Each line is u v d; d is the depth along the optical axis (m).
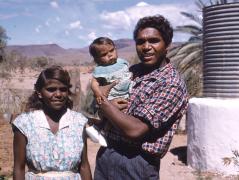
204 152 9.45
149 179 3.65
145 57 3.64
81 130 3.66
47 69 3.62
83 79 33.38
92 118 3.79
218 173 9.16
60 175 3.57
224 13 9.34
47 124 3.57
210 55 9.70
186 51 15.68
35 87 3.64
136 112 3.49
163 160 10.49
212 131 9.30
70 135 3.60
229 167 9.05
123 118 3.44
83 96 14.78
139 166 3.63
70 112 3.68
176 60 15.70
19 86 29.31
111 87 3.71
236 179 8.75
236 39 9.27
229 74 9.40
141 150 3.64
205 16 9.82
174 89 3.52
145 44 3.62
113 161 3.71
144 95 3.55
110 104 3.53
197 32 16.25
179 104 3.55
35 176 3.56
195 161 9.72
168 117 3.50
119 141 3.71
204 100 9.61
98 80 3.88
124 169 3.66
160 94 3.51
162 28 3.62
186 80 15.52
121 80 3.73
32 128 3.55
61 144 3.56
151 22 3.62
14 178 3.61
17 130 3.57
